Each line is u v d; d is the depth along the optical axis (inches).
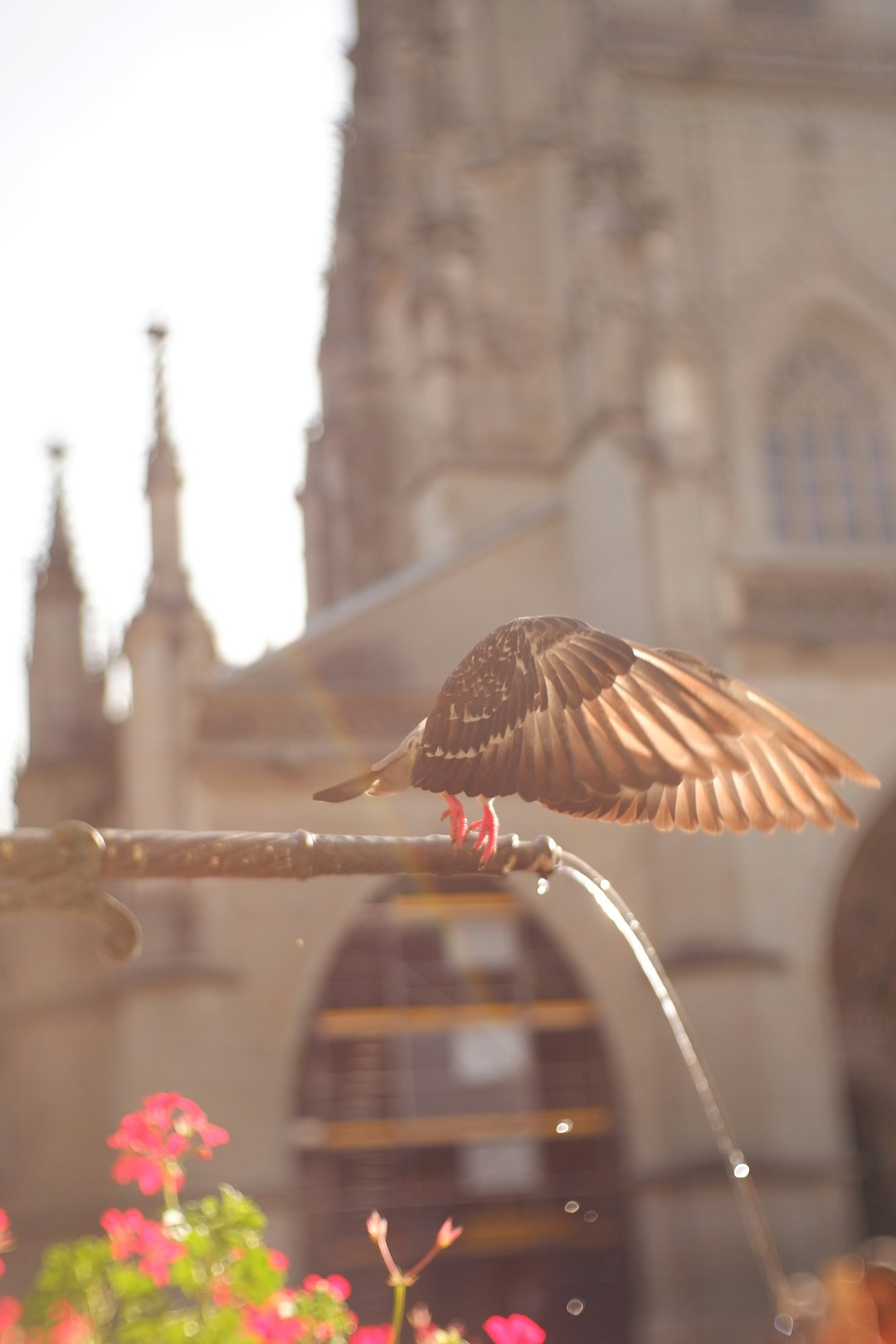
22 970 1258.0
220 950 1175.0
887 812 1323.8
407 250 1688.0
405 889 1243.2
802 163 1780.3
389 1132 1233.4
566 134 1689.2
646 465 1301.7
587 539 1341.0
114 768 1366.9
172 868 148.8
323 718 1234.0
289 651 1277.1
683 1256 1167.6
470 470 1578.5
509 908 1272.1
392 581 1349.7
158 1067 1142.3
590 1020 1254.9
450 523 1558.8
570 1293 1245.1
